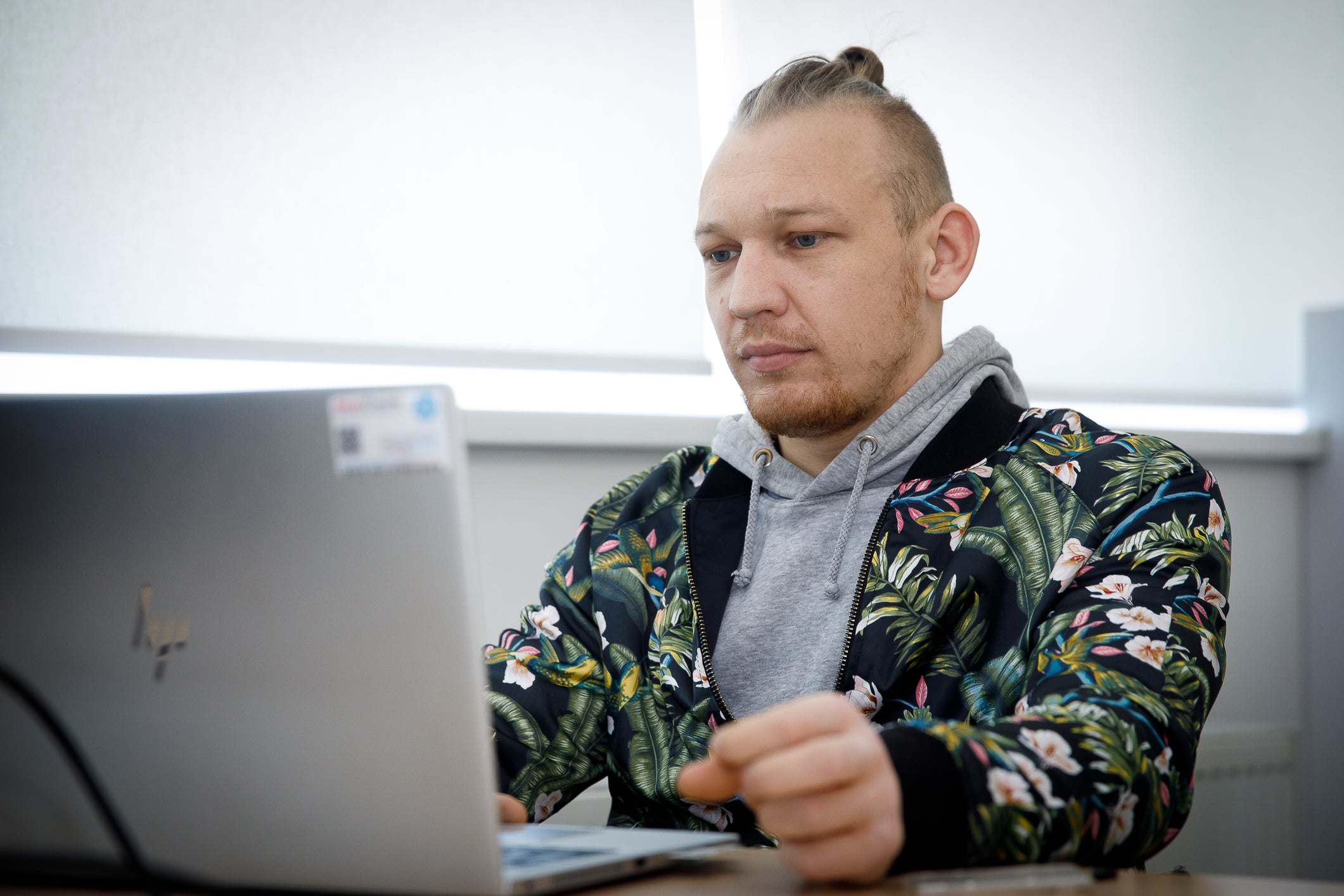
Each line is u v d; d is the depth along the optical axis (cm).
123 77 132
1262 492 221
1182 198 213
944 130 186
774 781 49
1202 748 204
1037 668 81
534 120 154
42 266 127
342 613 50
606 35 159
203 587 52
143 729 52
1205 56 217
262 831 51
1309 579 225
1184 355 212
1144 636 76
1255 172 223
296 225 140
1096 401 201
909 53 183
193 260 134
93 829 53
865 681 93
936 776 53
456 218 149
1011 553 93
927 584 94
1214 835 205
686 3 166
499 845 49
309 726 51
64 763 53
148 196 132
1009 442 102
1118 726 63
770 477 108
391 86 146
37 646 54
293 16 140
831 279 99
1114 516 90
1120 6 207
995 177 192
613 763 103
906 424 101
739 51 169
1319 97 233
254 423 52
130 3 132
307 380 144
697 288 166
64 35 129
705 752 97
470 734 49
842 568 99
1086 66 203
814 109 103
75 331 128
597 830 71
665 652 103
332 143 142
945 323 184
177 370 137
